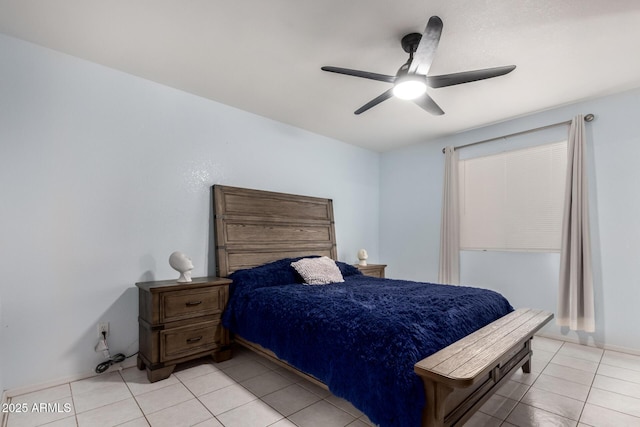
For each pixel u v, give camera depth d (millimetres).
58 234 2375
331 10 1952
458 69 2611
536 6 1896
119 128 2693
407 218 4863
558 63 2533
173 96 3023
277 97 3225
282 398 2148
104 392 2213
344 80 2863
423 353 1561
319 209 4223
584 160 3174
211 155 3275
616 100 3096
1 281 2148
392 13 1970
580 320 3137
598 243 3148
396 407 1452
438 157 4527
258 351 2561
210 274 3221
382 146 4934
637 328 2938
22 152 2252
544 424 1867
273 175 3822
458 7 1905
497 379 1958
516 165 3746
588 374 2543
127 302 2674
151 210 2850
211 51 2422
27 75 2293
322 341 1903
